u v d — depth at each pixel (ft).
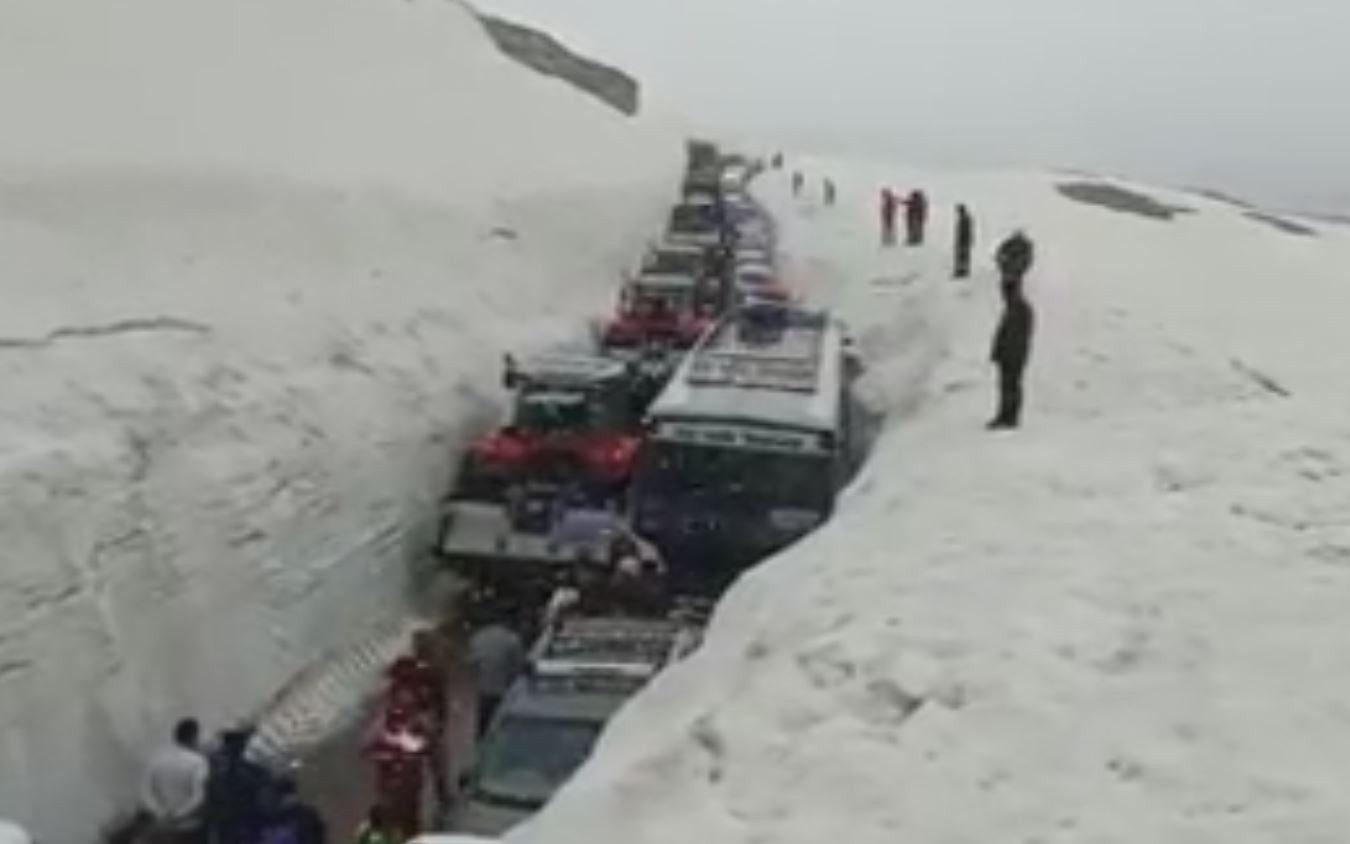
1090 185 259.60
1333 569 41.50
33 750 40.93
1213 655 35.65
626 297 109.09
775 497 60.90
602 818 30.25
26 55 94.38
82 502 46.03
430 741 44.32
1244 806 29.14
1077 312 90.94
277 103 113.70
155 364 55.83
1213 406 65.57
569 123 179.11
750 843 28.76
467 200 110.42
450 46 184.03
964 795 30.04
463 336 83.35
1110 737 31.86
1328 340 93.56
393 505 64.69
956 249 116.67
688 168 206.49
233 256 74.02
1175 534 44.73
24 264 59.67
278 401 60.54
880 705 33.83
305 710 51.24
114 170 75.36
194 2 137.18
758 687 35.04
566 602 52.70
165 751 43.42
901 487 52.70
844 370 76.64
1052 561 42.34
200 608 49.96
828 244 147.54
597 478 65.31
